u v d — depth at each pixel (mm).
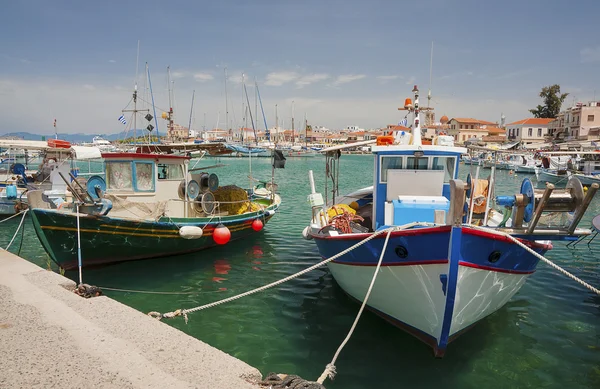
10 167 20953
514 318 8031
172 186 12016
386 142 8672
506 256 6195
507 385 5793
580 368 6246
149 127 14352
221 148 15336
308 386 3998
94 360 4211
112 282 9906
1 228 16203
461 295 6008
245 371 4141
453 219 5426
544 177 38938
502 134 87000
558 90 84688
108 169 11352
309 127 141500
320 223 9281
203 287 9688
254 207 14797
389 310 7211
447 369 6168
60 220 9344
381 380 5855
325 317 7949
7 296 5945
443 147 7922
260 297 9023
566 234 6105
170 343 4648
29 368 4016
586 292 9523
